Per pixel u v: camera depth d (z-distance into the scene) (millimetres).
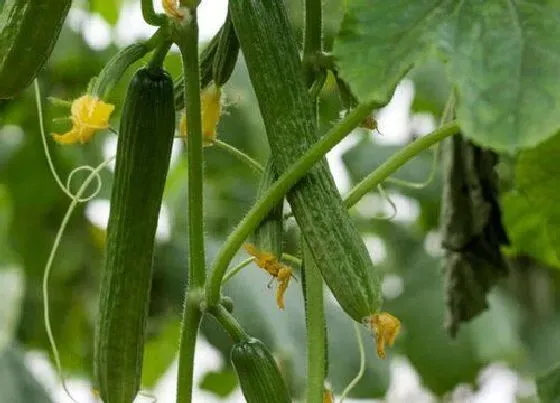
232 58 1003
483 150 1231
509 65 855
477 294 1294
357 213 2000
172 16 955
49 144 1806
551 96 839
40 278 1931
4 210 1977
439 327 1842
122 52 945
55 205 1874
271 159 962
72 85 1811
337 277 926
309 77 996
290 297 1597
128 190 949
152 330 1750
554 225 1269
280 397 972
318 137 953
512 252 1442
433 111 1829
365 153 1721
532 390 2133
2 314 1748
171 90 953
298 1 1373
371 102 877
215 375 2006
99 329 962
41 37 936
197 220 983
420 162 1775
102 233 1908
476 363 1831
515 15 873
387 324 917
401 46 875
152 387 2012
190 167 978
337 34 883
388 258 2029
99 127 930
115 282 957
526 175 1232
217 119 1031
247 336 981
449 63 864
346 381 1569
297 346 1544
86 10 1830
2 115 1787
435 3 886
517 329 1896
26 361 1660
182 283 1698
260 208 946
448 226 1263
